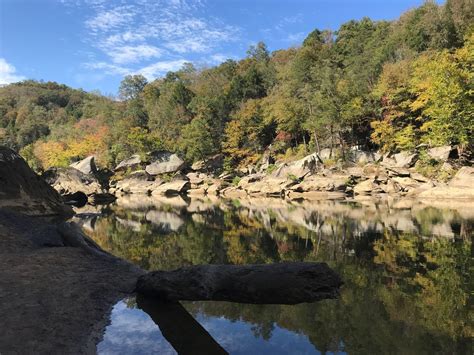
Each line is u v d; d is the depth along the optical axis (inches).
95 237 683.4
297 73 2711.6
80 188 1678.2
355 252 472.7
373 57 2290.8
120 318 261.1
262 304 284.5
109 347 219.0
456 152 1417.3
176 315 268.2
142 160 2603.3
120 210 1230.9
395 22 2933.1
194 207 1306.6
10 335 222.7
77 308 271.0
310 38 3737.7
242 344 219.6
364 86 2016.5
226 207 1254.9
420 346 208.4
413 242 518.0
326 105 1893.5
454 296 288.8
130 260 481.4
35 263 382.9
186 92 3654.0
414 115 1710.1
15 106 6087.6
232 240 619.5
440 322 239.9
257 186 1829.5
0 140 4662.9
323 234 632.4
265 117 2559.1
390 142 1694.1
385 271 370.6
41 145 3786.9
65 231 490.0
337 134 2073.1
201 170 2522.1
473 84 1294.3
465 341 212.2
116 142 3164.4
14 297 287.0
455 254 436.5
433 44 2009.1
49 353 203.6
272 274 288.0
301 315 262.5
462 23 1996.8
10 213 682.2
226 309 278.2
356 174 1592.0
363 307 269.7
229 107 3107.8
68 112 5575.8
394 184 1432.1
